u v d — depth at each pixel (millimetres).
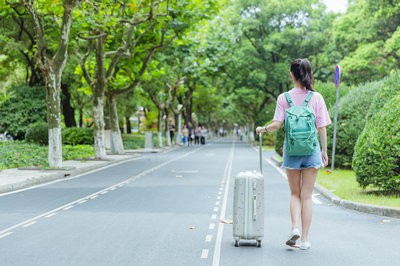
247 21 57031
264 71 58344
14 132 43219
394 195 13445
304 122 7520
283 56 58531
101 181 19453
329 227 10117
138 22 27281
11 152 27406
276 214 11664
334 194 14281
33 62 43500
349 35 45062
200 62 45375
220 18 48000
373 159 13445
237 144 67875
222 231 9672
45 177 19484
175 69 46000
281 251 8062
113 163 29438
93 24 25984
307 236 8555
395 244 8602
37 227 10148
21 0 22375
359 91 23125
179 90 61969
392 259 7594
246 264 7266
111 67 31266
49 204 13414
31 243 8672
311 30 55844
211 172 23203
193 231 9672
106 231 9695
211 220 10875
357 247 8367
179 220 10875
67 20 23047
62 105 49500
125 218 11156
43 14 26531
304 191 7879
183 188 16953
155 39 34375
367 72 43031
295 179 7898
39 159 25734
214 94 84562
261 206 8219
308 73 7918
